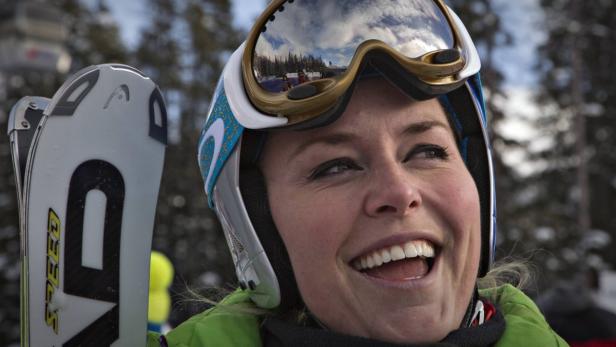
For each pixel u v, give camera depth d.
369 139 0.99
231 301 1.34
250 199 1.11
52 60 7.41
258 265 1.12
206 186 1.24
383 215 0.98
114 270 1.16
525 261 1.46
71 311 1.12
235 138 1.09
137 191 1.19
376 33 1.01
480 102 1.17
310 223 1.01
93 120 1.18
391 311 0.98
